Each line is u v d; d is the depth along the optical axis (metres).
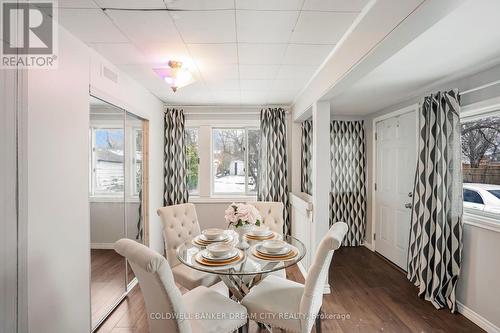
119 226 2.55
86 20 1.63
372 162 3.93
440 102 2.37
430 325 2.12
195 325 1.49
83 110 1.92
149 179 3.25
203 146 4.00
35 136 1.47
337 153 4.10
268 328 1.91
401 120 3.28
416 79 2.48
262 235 2.25
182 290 2.76
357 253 3.81
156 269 1.24
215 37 1.87
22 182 1.39
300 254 1.94
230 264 1.67
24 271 1.40
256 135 4.13
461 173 2.27
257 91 3.24
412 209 2.79
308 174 3.71
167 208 2.52
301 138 3.91
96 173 2.15
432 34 1.64
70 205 1.77
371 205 3.97
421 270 2.54
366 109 3.70
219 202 4.00
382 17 1.36
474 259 2.18
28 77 1.43
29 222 1.43
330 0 1.45
